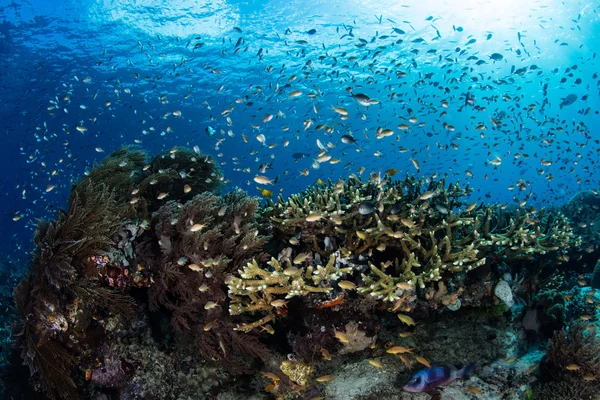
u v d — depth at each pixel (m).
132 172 1.17
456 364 0.79
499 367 0.78
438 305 0.85
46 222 0.87
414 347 0.81
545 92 2.61
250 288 0.78
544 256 1.05
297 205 0.95
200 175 1.41
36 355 0.78
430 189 1.09
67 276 0.76
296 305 0.84
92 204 0.83
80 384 0.81
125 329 0.83
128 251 0.87
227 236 0.92
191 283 0.85
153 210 1.17
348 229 0.90
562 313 0.88
